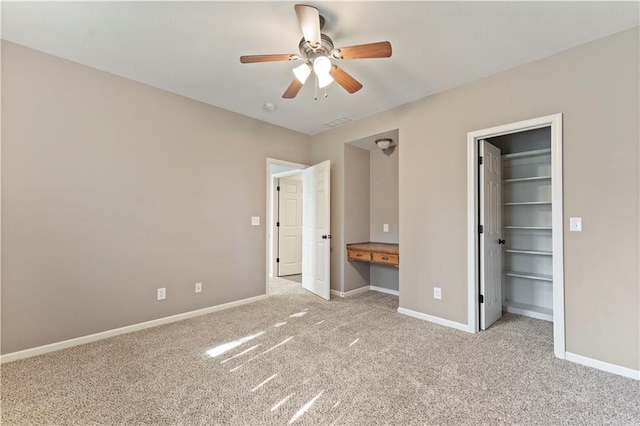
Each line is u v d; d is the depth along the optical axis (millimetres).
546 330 2982
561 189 2410
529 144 3648
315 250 4457
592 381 2055
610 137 2209
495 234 3289
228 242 3736
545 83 2521
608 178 2213
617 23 2084
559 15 2002
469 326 2957
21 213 2371
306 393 1916
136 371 2176
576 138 2355
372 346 2615
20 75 2369
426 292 3305
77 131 2637
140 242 3010
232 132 3785
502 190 3674
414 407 1775
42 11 1972
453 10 1966
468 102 2994
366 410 1749
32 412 1715
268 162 4191
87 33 2221
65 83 2574
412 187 3451
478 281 2988
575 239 2348
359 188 4621
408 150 3500
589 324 2279
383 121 3781
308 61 2273
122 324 2885
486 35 2230
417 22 2088
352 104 3559
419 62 2619
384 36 2252
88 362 2309
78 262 2639
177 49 2430
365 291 4645
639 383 2029
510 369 2215
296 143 4602
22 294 2373
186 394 1900
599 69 2264
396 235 4477
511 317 3393
